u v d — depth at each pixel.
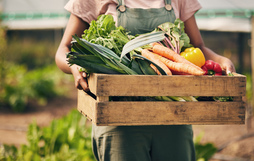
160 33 2.14
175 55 2.17
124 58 2.14
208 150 4.34
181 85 1.99
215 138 6.33
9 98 8.88
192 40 2.62
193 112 2.03
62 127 4.45
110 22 2.27
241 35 12.20
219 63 2.45
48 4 9.74
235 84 2.03
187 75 2.01
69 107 9.24
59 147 4.34
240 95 2.04
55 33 16.53
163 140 2.30
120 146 2.27
